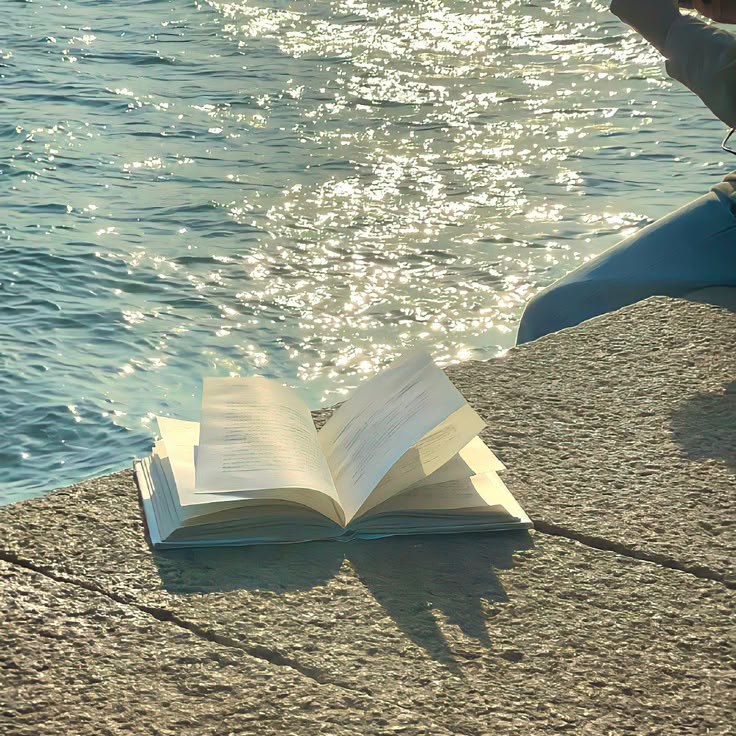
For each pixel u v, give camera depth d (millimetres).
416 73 21125
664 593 1739
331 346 9602
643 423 2355
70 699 1445
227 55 22594
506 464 2168
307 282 11055
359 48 23281
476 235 12297
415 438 1866
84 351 9328
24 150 15680
